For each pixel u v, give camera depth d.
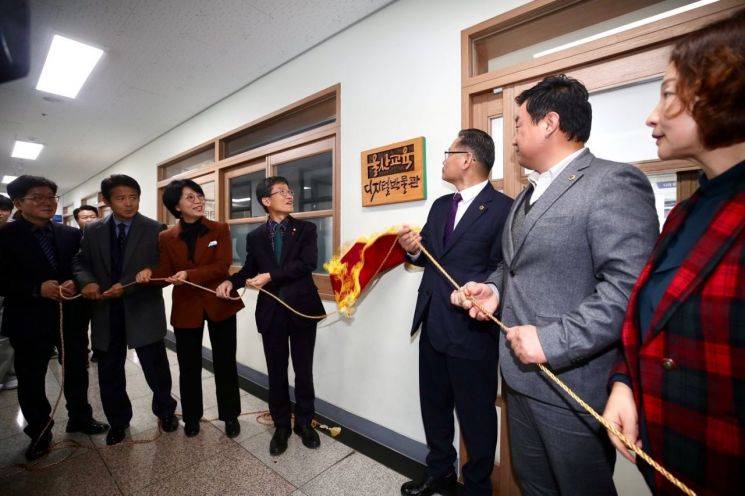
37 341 1.73
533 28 1.42
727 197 0.52
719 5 1.01
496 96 1.48
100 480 1.56
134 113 3.29
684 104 0.53
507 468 1.47
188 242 1.84
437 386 1.39
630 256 0.70
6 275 1.64
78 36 2.04
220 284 1.86
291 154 2.41
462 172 1.29
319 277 2.25
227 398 1.90
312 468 1.64
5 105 3.04
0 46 0.57
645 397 0.58
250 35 2.04
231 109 2.88
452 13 1.56
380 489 1.51
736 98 0.47
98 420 2.12
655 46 1.13
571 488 0.81
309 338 1.80
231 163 2.88
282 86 2.39
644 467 0.61
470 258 1.25
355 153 1.95
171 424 1.97
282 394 1.78
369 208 1.90
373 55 1.85
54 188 1.77
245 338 2.79
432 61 1.62
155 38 2.07
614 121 1.23
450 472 1.44
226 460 1.70
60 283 1.81
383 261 1.53
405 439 1.75
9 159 5.00
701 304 0.50
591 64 1.24
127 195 1.83
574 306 0.81
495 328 1.21
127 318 1.82
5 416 2.19
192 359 1.88
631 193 0.74
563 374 0.81
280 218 1.80
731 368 0.47
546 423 0.83
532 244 0.85
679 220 0.61
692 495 0.49
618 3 1.24
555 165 0.90
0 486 1.53
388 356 1.83
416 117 1.69
